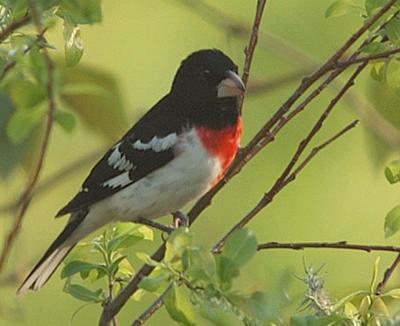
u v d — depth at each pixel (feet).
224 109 33.96
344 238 46.34
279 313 22.24
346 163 47.24
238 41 47.39
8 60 23.03
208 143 33.78
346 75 44.19
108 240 27.25
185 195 34.09
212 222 43.96
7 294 38.11
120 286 27.73
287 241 46.06
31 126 21.84
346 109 46.44
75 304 43.32
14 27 22.82
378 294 26.07
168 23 47.60
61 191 44.11
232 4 49.32
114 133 31.83
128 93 45.47
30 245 42.93
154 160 33.68
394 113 32.09
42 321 42.98
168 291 22.62
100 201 33.78
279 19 47.34
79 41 24.79
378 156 34.19
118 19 47.19
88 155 36.35
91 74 31.09
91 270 27.04
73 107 31.42
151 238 28.04
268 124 28.66
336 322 24.38
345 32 46.85
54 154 40.45
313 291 25.29
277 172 46.32
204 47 47.52
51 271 33.63
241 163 29.14
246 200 45.50
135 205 33.81
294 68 46.88
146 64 46.88
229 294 22.12
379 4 27.32
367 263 44.70
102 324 26.50
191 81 34.17
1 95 28.55
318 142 47.24
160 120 34.19
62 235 33.88
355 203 46.85
